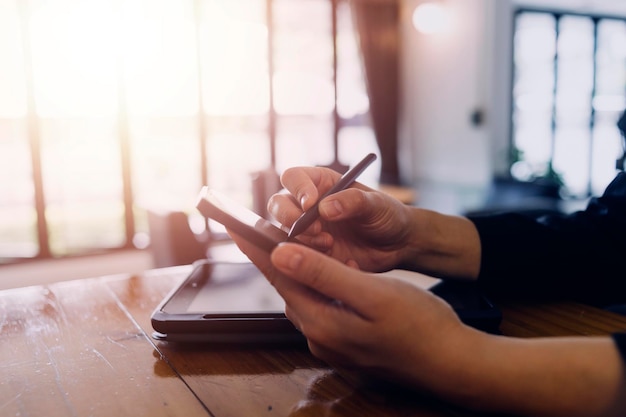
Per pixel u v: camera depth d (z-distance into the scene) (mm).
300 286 457
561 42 6211
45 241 4223
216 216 470
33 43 4031
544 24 6062
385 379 479
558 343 457
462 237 782
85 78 4496
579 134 6535
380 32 5746
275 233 575
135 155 5410
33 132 4094
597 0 5832
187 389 530
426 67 5852
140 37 4508
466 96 5402
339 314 439
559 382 429
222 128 5434
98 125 5914
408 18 5930
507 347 450
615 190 829
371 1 5684
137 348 640
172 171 5500
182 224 2428
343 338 444
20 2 3953
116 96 4406
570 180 6535
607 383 426
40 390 532
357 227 725
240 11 4988
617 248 800
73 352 629
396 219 712
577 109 6457
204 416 475
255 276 820
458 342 441
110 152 6344
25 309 791
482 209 3686
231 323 626
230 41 4992
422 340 436
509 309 752
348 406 490
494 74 5148
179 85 4785
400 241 748
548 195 4164
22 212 6633
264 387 533
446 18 5555
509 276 788
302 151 5684
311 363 591
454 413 474
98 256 4398
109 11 4367
